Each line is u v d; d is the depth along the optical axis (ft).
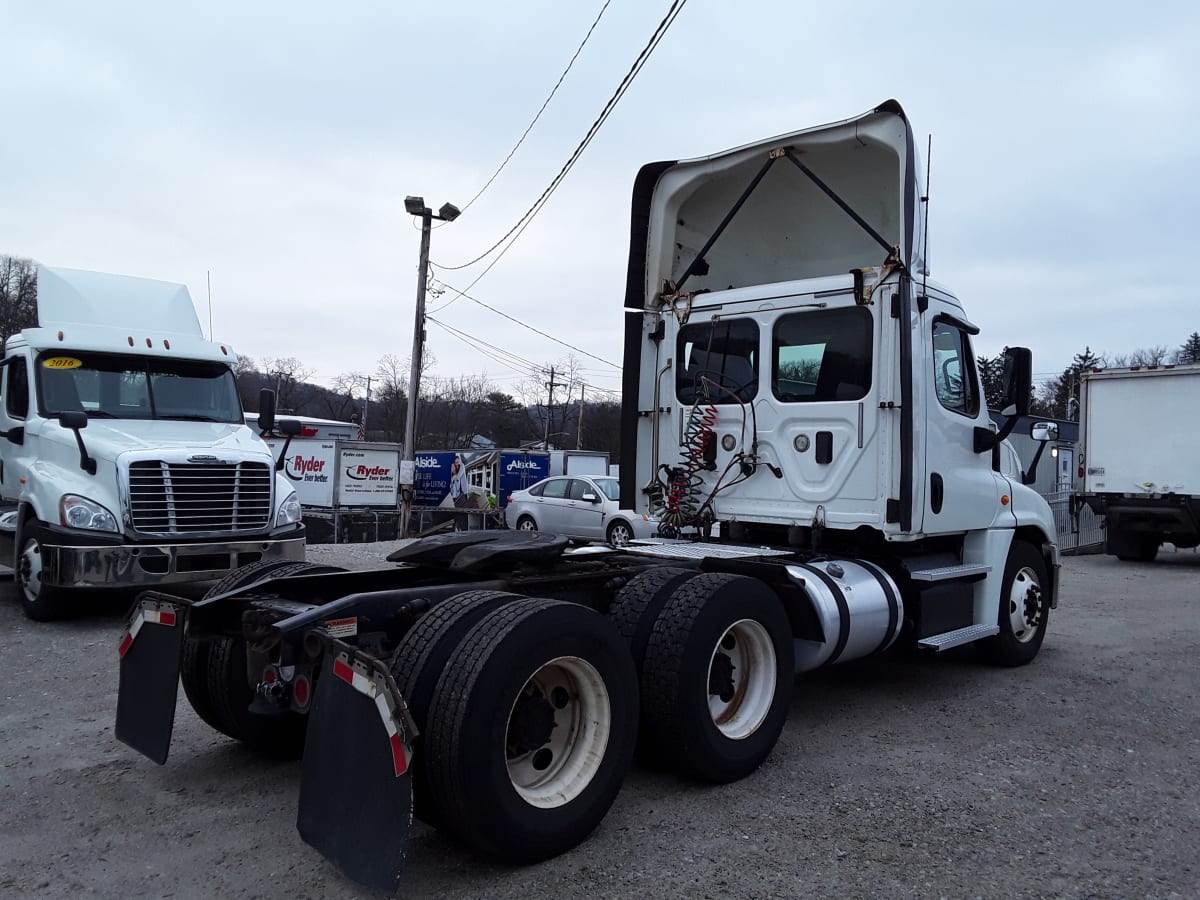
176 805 13.51
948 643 19.35
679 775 14.35
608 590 15.60
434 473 95.35
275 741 15.48
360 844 10.03
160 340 31.89
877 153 19.62
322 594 15.55
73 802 13.61
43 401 29.58
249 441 30.91
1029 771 15.31
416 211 75.10
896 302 18.28
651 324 22.27
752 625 14.94
